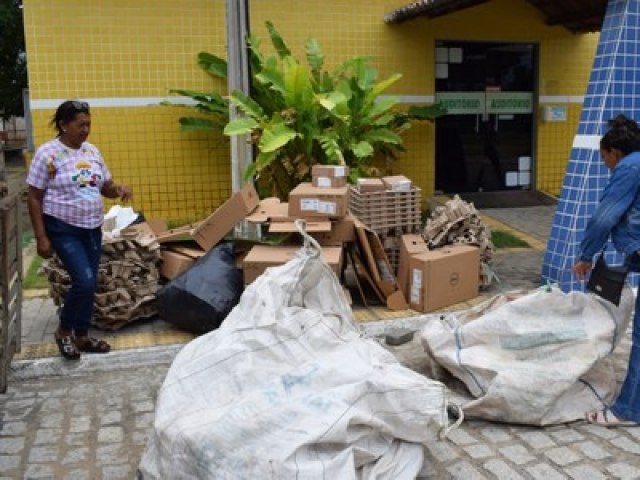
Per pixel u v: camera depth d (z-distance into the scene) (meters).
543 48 11.34
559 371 3.91
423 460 3.37
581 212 6.19
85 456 3.70
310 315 3.43
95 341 5.05
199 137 9.94
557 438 3.79
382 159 10.42
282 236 6.11
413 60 10.66
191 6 9.62
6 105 21.22
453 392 4.26
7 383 4.57
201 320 5.27
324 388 3.06
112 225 6.04
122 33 9.45
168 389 3.19
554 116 11.58
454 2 8.88
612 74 6.07
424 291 5.80
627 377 3.98
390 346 5.26
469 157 11.45
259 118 8.17
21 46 19.98
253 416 2.87
